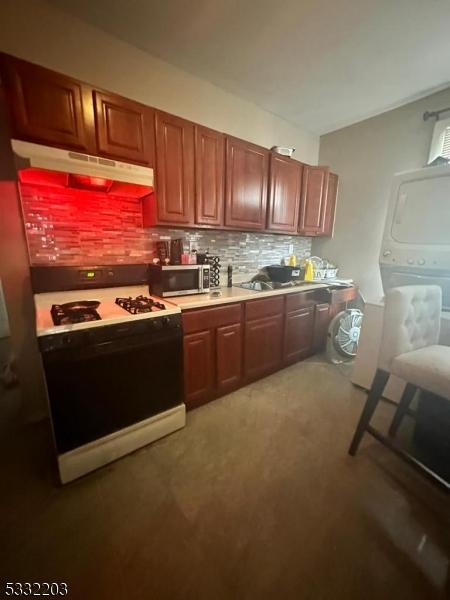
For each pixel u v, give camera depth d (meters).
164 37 1.76
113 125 1.54
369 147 2.84
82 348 1.29
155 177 1.75
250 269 2.88
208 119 2.29
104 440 1.43
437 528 1.15
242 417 1.88
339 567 1.00
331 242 3.30
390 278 1.89
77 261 1.79
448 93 2.29
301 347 2.68
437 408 1.46
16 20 1.46
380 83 2.24
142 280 2.01
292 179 2.63
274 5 1.50
